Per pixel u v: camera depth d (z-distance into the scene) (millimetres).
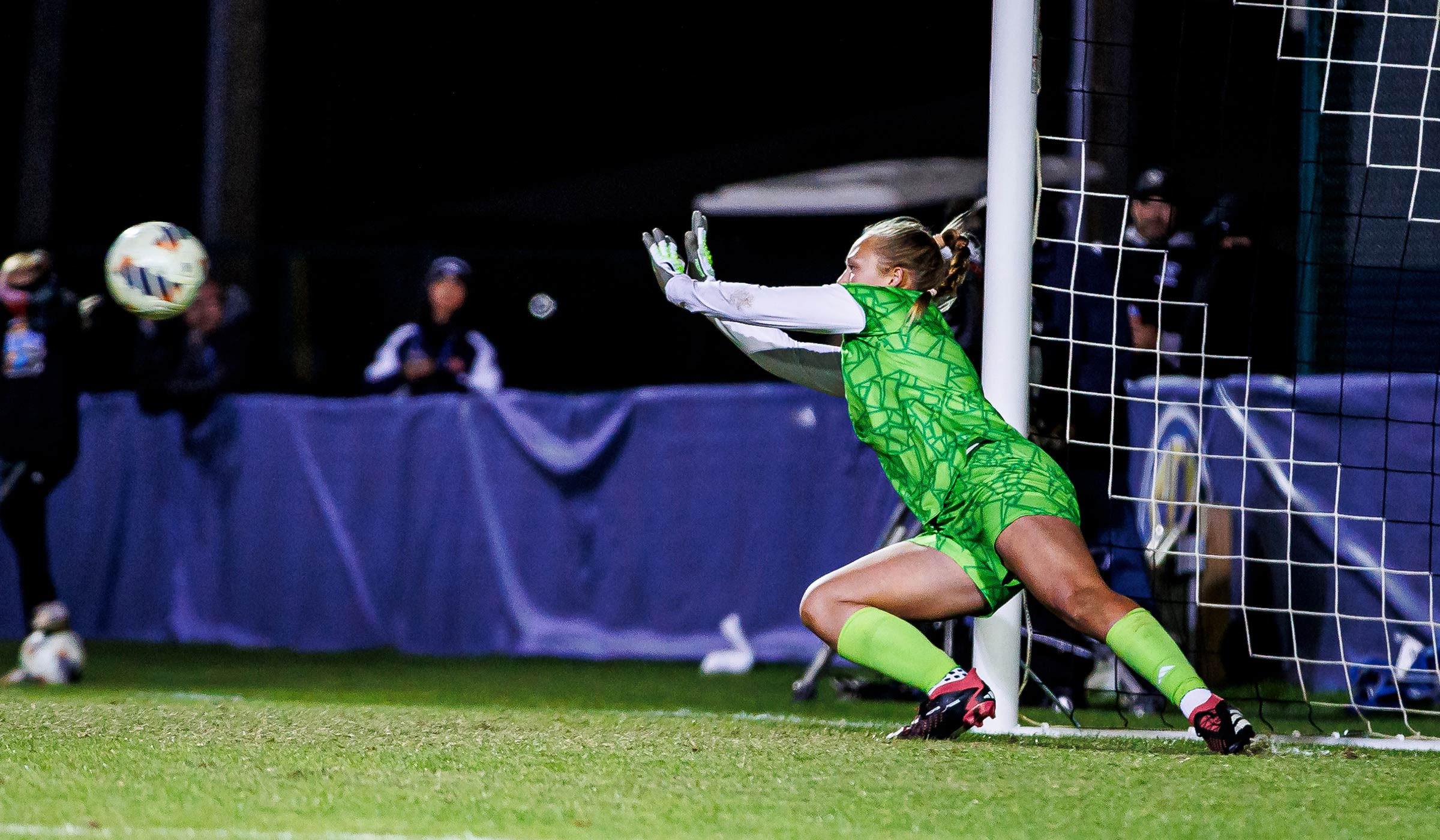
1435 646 19141
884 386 13023
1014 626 15008
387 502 27609
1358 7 24500
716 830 8680
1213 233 21375
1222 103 21766
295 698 19531
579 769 10703
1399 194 24234
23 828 8383
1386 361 23562
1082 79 16438
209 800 9273
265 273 35438
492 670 24812
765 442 25844
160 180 65000
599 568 26656
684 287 13266
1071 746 13578
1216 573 19891
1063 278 20031
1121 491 19828
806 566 25547
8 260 21891
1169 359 21156
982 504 12508
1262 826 9062
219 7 45500
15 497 21812
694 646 26047
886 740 12773
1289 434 20500
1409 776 11148
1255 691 20047
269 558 28125
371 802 9320
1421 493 20609
